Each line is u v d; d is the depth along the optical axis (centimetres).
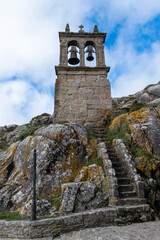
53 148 670
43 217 478
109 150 727
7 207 577
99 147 730
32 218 457
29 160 664
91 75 1071
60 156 665
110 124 950
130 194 541
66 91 1016
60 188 593
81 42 1145
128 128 794
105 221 465
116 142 727
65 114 974
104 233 411
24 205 543
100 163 648
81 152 707
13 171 692
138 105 933
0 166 717
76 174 640
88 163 667
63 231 440
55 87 1012
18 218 496
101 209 492
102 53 1133
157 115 757
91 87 1045
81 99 1014
